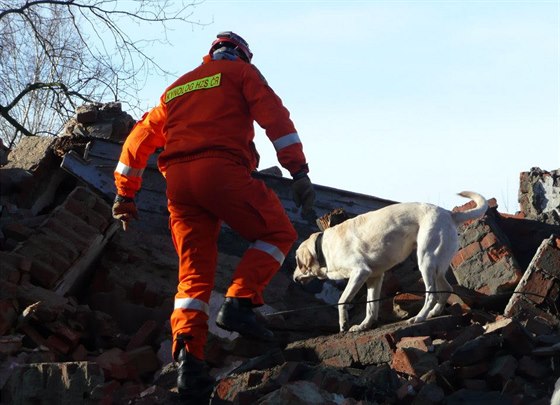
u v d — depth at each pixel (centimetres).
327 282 773
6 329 623
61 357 636
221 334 679
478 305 654
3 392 518
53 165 1015
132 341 651
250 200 434
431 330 566
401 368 503
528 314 601
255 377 484
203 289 439
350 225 676
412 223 648
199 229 444
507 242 737
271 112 437
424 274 629
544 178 1041
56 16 1991
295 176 438
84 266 734
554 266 616
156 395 489
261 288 439
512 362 482
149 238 838
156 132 482
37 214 997
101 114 1089
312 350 566
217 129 437
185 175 436
